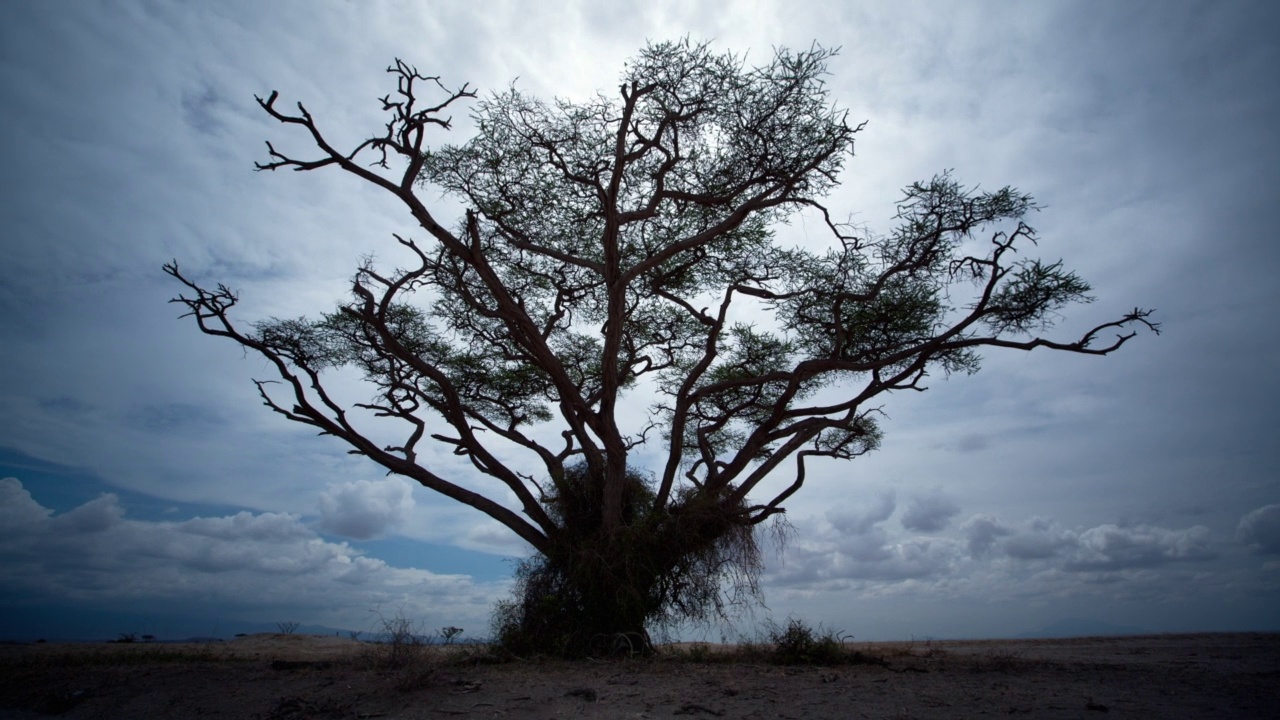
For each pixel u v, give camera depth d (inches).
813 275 657.0
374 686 370.0
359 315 590.6
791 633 496.4
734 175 625.9
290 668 445.1
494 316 607.8
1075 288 565.9
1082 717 270.1
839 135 584.7
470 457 641.0
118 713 354.0
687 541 561.0
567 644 535.5
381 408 661.9
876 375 607.2
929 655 553.6
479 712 310.7
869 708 295.6
